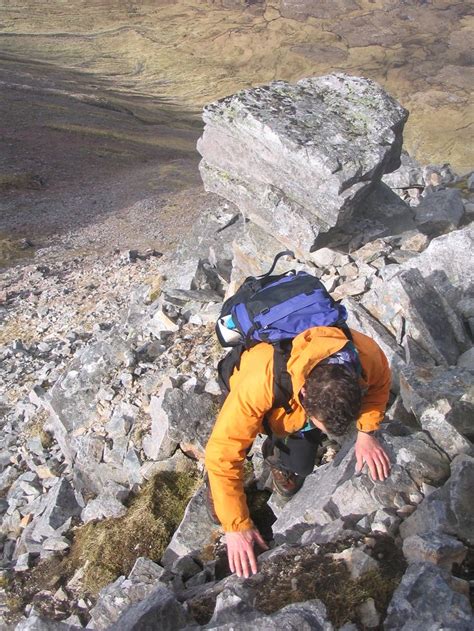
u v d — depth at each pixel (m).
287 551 4.08
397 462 4.47
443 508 3.91
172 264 11.69
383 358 3.57
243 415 3.27
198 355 7.70
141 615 3.80
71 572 6.04
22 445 9.14
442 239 6.76
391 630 3.25
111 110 113.06
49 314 20.14
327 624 3.32
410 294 5.81
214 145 8.67
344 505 4.39
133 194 52.78
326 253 8.02
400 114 8.23
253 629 3.32
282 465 4.23
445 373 5.03
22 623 4.27
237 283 8.78
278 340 3.28
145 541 5.79
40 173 60.12
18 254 36.62
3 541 7.61
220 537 5.29
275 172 8.05
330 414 2.98
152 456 6.59
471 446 4.51
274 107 8.23
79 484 7.21
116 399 7.73
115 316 17.12
